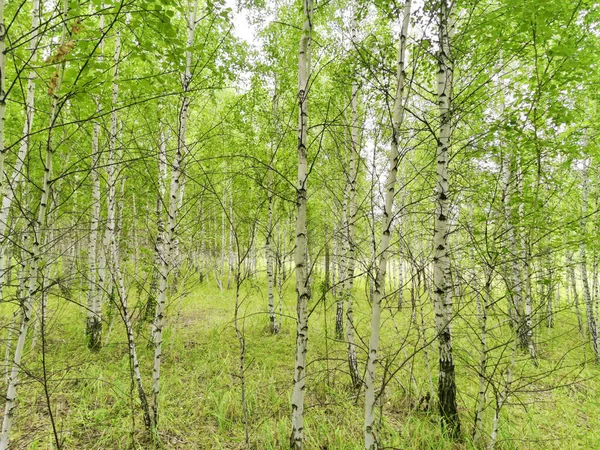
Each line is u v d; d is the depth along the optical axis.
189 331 9.30
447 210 4.47
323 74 7.83
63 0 2.53
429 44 3.73
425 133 6.82
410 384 5.25
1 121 2.08
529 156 5.04
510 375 3.90
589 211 8.07
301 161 3.14
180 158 4.44
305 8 3.16
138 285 4.95
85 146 7.10
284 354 7.57
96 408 4.71
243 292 16.36
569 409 5.44
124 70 5.86
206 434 4.34
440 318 4.58
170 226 4.33
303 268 3.08
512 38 4.24
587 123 6.42
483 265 4.16
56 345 6.98
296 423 3.00
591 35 4.97
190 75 4.51
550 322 10.09
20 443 3.85
